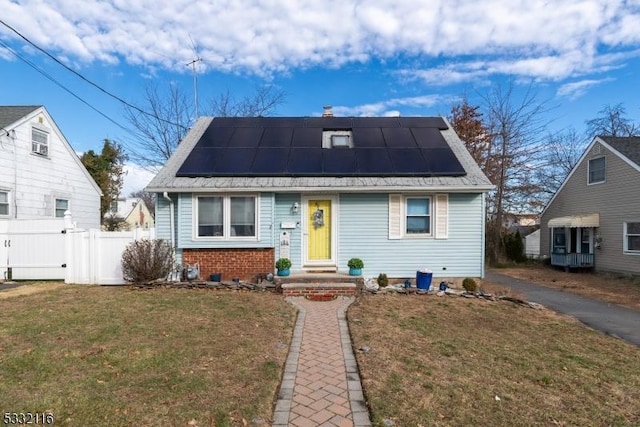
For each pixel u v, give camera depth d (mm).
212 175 9953
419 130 12305
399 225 10242
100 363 4324
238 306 7215
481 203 10305
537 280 14953
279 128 12297
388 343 5371
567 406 3746
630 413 3664
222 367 4320
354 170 10148
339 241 10234
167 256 9414
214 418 3234
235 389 3781
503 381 4254
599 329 7176
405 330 6023
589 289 12539
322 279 9266
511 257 21859
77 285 9391
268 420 3285
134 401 3467
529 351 5367
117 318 6129
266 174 9969
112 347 4832
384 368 4457
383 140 11617
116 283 9531
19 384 3750
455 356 4973
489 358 4969
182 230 9844
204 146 11062
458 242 10320
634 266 15641
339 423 3264
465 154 11438
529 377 4430
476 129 24469
